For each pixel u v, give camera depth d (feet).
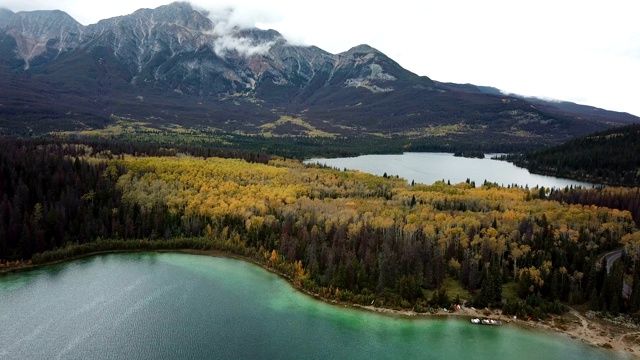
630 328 495.41
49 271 628.28
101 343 463.01
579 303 541.34
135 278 616.80
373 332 495.82
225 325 503.61
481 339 483.92
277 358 448.65
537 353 459.32
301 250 653.30
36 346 455.63
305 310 539.29
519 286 567.18
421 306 538.47
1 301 541.34
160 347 459.73
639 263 582.35
